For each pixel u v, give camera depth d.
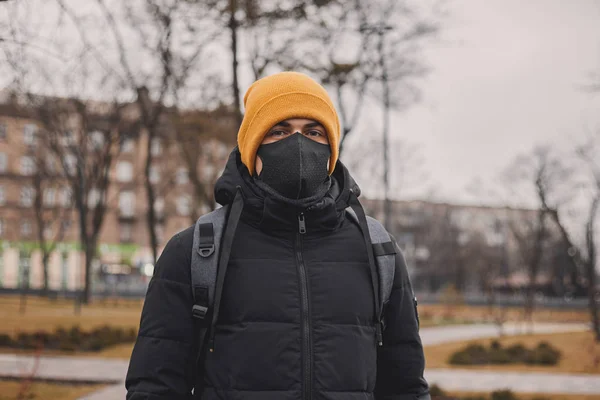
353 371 2.00
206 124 15.41
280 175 2.09
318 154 2.12
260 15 12.22
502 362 18.62
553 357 18.50
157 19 13.30
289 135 2.15
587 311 45.34
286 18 12.36
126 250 70.88
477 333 28.06
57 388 11.35
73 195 34.66
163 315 2.08
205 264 2.07
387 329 2.25
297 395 1.94
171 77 15.09
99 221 34.81
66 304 34.66
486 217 78.56
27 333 19.42
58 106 24.88
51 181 36.78
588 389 13.70
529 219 58.69
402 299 2.25
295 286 2.04
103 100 24.41
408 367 2.24
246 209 2.14
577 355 19.78
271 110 2.16
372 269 2.15
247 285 2.03
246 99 2.34
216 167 21.50
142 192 69.75
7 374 12.41
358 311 2.07
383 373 2.27
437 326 32.31
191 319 2.09
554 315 42.34
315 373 1.96
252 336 1.97
